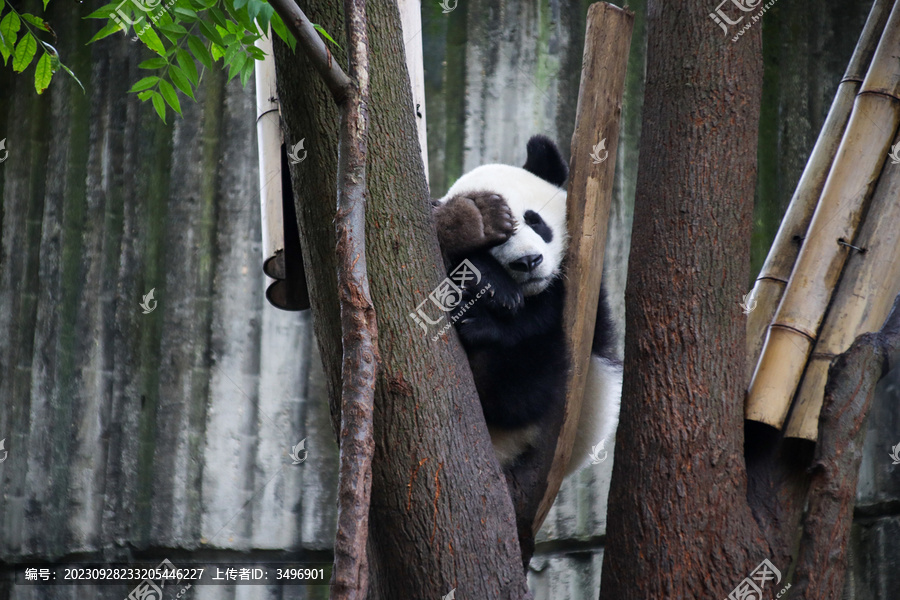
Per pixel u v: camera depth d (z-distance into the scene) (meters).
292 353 13.45
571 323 6.96
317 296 5.75
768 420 6.50
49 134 14.43
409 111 5.88
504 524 5.63
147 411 13.45
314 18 5.79
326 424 13.24
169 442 13.30
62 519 13.24
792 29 14.43
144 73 14.26
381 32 5.82
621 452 6.38
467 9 14.10
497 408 7.29
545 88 14.03
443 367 5.65
